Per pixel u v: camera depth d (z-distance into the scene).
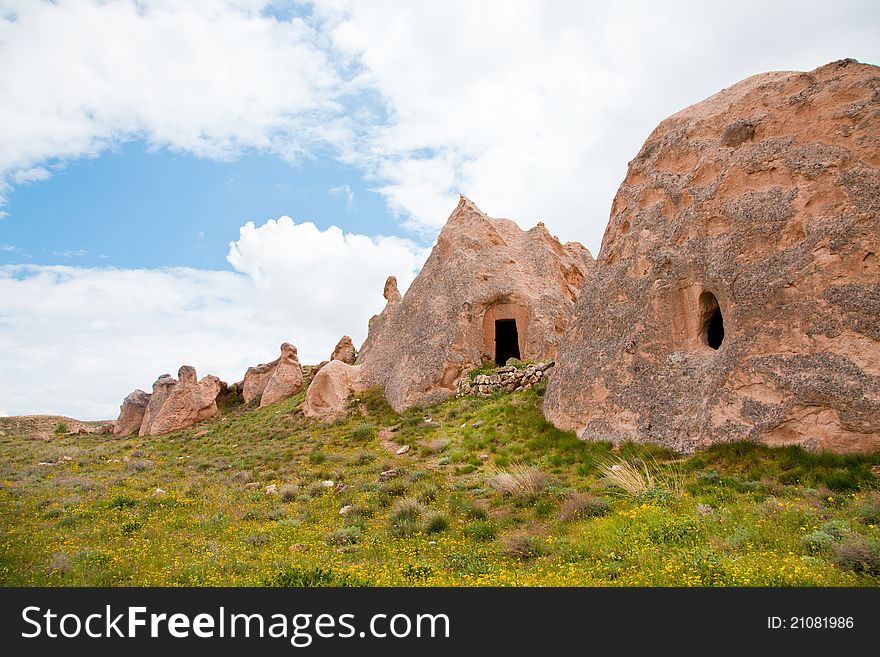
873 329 11.58
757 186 14.73
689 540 8.29
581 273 41.38
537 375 23.94
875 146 12.88
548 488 12.80
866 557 6.85
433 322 31.33
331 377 33.38
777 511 9.06
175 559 10.34
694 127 17.55
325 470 19.20
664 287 16.33
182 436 37.16
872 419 11.00
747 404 12.96
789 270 13.11
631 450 14.55
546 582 7.24
